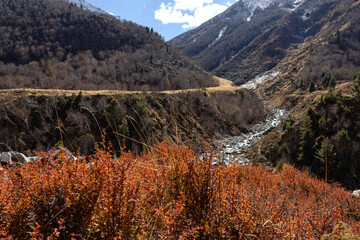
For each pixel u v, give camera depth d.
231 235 1.85
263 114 76.44
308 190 6.19
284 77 145.75
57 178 1.82
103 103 43.94
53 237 1.40
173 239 1.57
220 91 77.81
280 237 1.85
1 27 130.38
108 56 123.69
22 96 41.59
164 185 2.23
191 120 46.00
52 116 39.22
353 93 40.47
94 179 1.85
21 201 1.65
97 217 1.83
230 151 35.19
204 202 2.05
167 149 2.75
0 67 80.44
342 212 3.42
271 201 2.43
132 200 1.75
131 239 1.74
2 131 31.89
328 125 35.84
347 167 29.16
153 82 86.44
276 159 35.62
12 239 1.42
